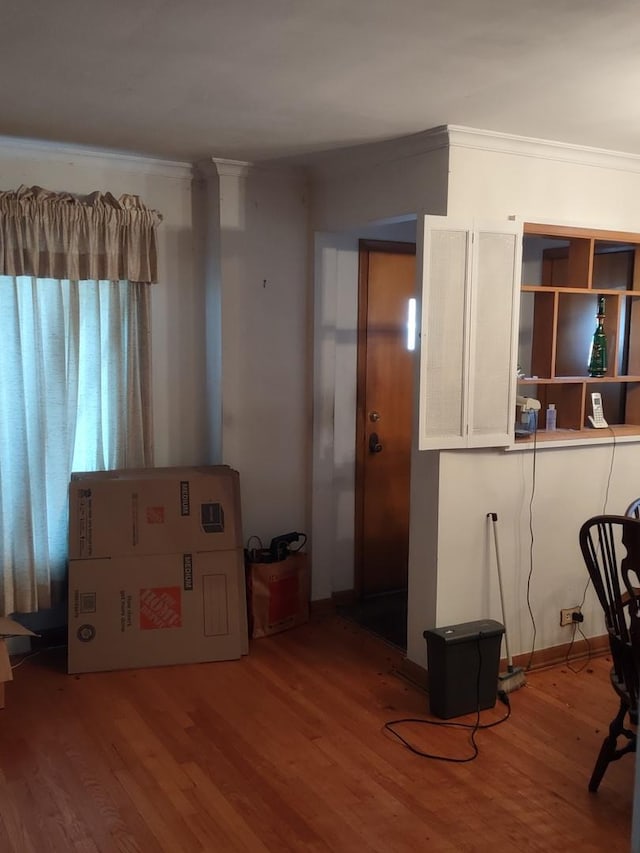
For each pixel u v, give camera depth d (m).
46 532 3.61
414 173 3.36
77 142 3.50
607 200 3.63
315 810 2.51
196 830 2.40
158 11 2.01
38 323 3.49
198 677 3.48
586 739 2.99
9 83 2.64
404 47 2.25
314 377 4.19
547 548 3.63
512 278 3.27
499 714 3.18
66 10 2.01
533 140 3.29
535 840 2.38
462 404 3.23
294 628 4.10
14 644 3.67
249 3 1.95
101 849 2.31
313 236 4.10
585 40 2.18
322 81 2.58
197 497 3.68
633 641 2.35
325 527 4.32
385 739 2.96
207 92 2.72
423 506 3.38
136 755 2.82
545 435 3.55
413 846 2.34
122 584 3.55
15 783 2.63
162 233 3.96
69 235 3.51
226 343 3.97
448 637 3.07
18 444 3.49
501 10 1.98
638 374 3.93
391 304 4.45
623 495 3.84
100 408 3.74
